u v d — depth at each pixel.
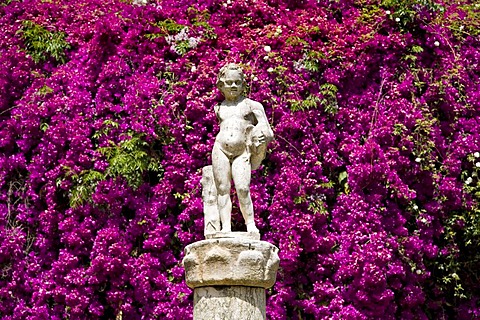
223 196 5.93
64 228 7.74
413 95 8.62
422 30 8.98
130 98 8.15
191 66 8.42
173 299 7.59
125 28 8.73
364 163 8.09
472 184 8.67
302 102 8.30
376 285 7.71
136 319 7.62
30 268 7.84
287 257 7.66
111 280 7.62
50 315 7.70
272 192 8.16
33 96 8.29
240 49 8.53
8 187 8.13
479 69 9.17
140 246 7.87
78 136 8.00
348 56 8.65
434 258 8.47
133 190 7.94
